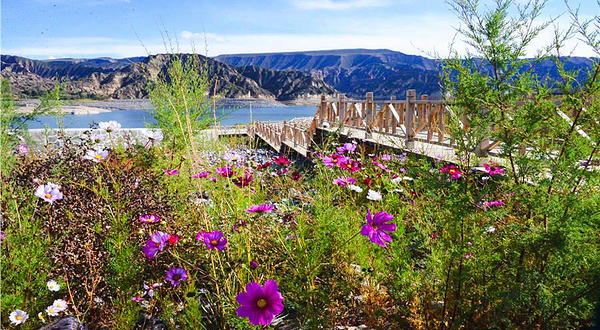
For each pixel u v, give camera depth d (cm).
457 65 226
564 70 213
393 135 992
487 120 218
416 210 304
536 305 206
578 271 201
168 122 578
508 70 219
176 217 332
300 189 394
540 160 216
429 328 221
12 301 212
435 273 224
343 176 354
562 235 192
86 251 252
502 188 238
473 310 215
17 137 404
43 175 330
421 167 238
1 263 225
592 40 201
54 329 205
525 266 214
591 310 185
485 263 212
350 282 259
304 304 229
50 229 268
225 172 288
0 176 282
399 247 240
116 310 229
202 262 270
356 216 301
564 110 215
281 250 261
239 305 204
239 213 263
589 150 204
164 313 219
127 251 237
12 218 262
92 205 284
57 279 243
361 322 243
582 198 203
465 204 208
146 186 376
